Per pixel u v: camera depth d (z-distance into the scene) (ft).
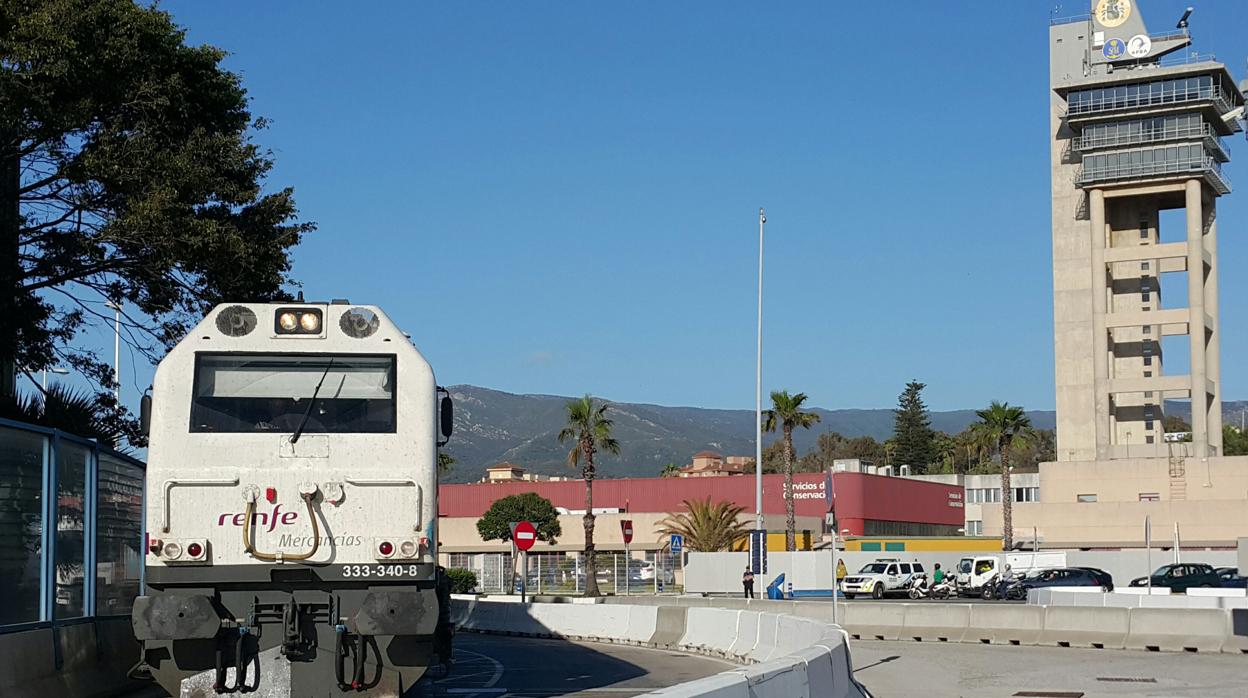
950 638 100.68
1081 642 91.71
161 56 85.56
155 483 41.96
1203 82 283.59
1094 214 290.97
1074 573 170.71
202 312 94.99
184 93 88.07
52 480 48.16
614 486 294.66
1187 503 270.26
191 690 40.96
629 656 87.76
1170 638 86.53
